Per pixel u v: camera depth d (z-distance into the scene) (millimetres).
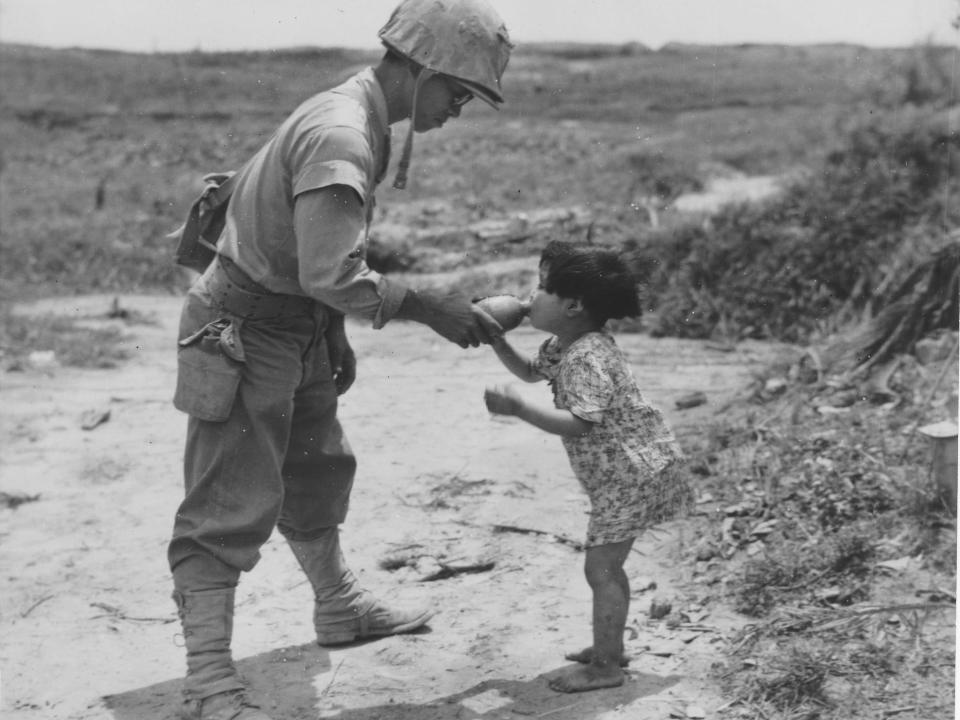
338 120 2982
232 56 20344
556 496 5008
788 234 8438
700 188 11844
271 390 3170
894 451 4758
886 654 3400
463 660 3586
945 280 5809
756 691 3273
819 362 5945
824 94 15883
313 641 3773
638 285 3285
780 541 4242
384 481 5246
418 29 3055
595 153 13992
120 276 10734
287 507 3547
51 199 13664
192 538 3182
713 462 5141
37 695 3492
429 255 10188
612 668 3361
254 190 3096
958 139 9234
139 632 3934
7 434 6219
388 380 7117
